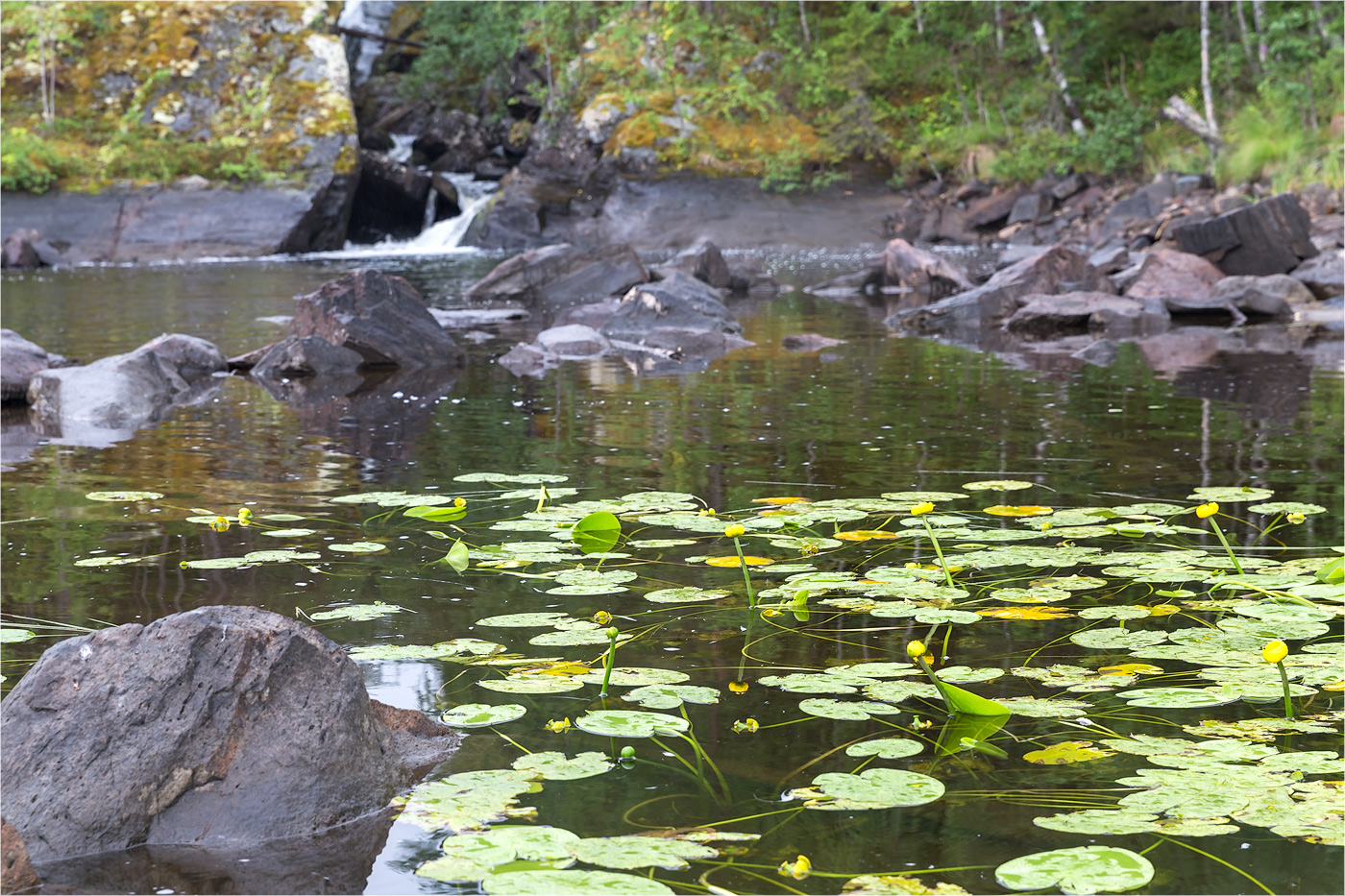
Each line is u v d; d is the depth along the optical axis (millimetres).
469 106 29641
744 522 4117
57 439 6125
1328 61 20250
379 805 2156
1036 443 5605
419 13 30297
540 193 24922
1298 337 9938
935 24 28219
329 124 24484
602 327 10852
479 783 2199
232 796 2098
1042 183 22781
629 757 2314
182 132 24766
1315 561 3562
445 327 11656
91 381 7195
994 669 2748
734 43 27672
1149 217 19250
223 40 25828
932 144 25641
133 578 3586
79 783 2066
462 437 6000
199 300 14312
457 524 4234
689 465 5215
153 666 2188
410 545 3941
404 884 1858
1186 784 2129
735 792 2146
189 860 1978
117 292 15367
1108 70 26156
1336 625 3006
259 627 2258
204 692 2170
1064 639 2980
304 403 7281
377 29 29891
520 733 2441
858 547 3861
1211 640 2934
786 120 26375
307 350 8742
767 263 19969
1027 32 26734
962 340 10359
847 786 2143
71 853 2000
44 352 8164
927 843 1943
